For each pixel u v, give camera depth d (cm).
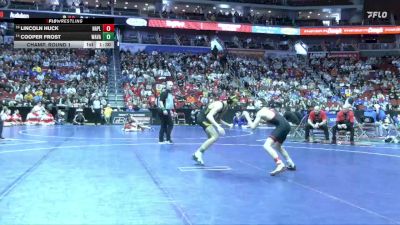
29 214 511
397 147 1453
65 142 1467
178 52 4297
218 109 934
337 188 695
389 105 3247
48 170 848
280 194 644
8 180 732
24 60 3344
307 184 729
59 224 471
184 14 4650
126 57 3766
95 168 881
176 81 3431
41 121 2580
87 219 493
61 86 2977
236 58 4291
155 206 559
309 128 1633
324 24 4819
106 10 4222
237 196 626
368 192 664
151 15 4419
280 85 3716
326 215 523
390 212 541
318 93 3641
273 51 4709
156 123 2866
